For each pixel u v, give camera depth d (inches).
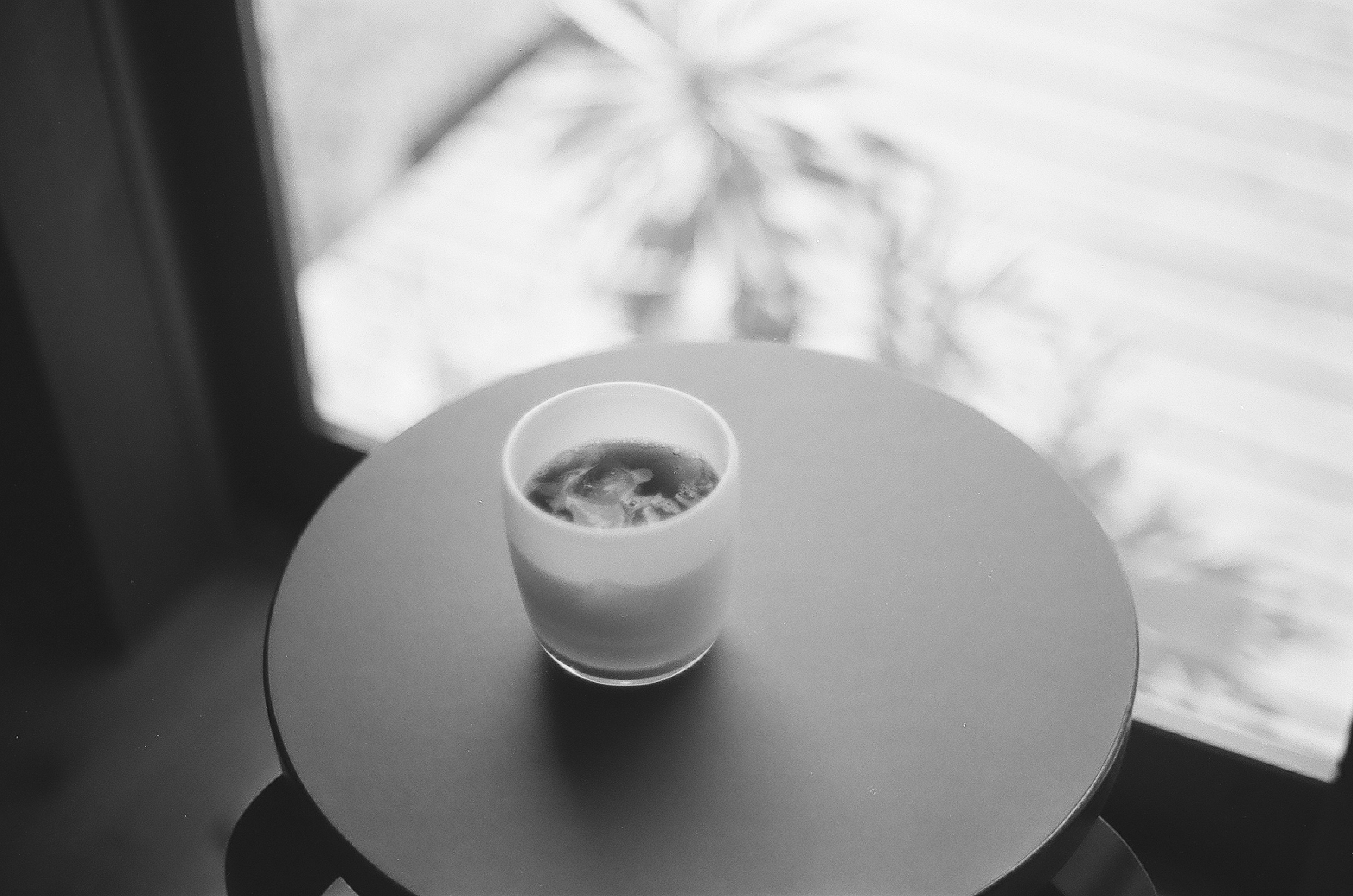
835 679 30.0
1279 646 47.2
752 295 53.0
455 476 33.6
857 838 27.9
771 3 49.2
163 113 47.3
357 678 30.2
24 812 47.3
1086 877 32.8
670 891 27.3
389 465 33.9
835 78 49.9
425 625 31.0
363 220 58.9
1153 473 49.4
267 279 50.1
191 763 48.8
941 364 51.6
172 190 48.4
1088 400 50.7
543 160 61.8
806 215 51.3
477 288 59.4
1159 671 46.9
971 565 31.8
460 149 63.6
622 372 35.9
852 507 32.9
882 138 49.8
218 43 46.0
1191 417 50.3
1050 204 50.4
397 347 57.5
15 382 46.2
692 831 28.0
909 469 33.6
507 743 29.2
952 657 30.3
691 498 29.6
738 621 31.0
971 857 27.5
